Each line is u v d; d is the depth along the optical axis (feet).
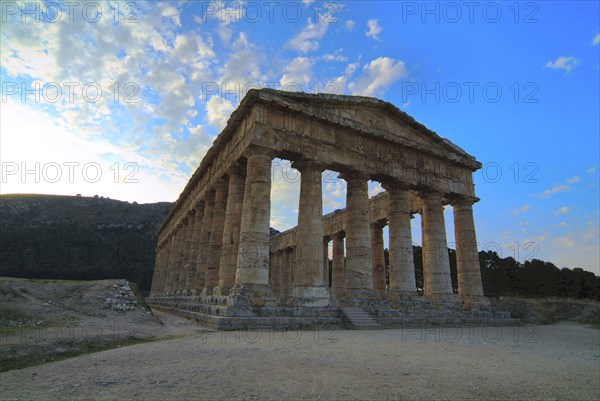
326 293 75.92
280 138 78.89
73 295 77.00
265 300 69.15
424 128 103.86
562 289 210.59
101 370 29.07
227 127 88.84
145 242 397.19
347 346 45.06
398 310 81.87
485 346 52.31
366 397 23.17
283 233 180.75
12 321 50.21
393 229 96.27
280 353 38.19
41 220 429.38
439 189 104.83
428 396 24.04
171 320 79.71
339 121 87.30
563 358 45.42
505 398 24.70
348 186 91.50
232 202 87.30
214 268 95.81
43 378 26.55
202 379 26.55
